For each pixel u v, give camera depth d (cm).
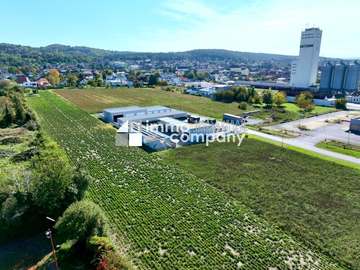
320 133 6869
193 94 13275
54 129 6531
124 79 18575
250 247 2736
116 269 2194
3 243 2620
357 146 5831
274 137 6431
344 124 7912
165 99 11662
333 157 5166
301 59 14925
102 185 3838
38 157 3941
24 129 6331
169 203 3456
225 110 9600
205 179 4162
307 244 2808
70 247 2514
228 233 2930
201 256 2588
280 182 4097
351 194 3769
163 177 4181
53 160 3219
